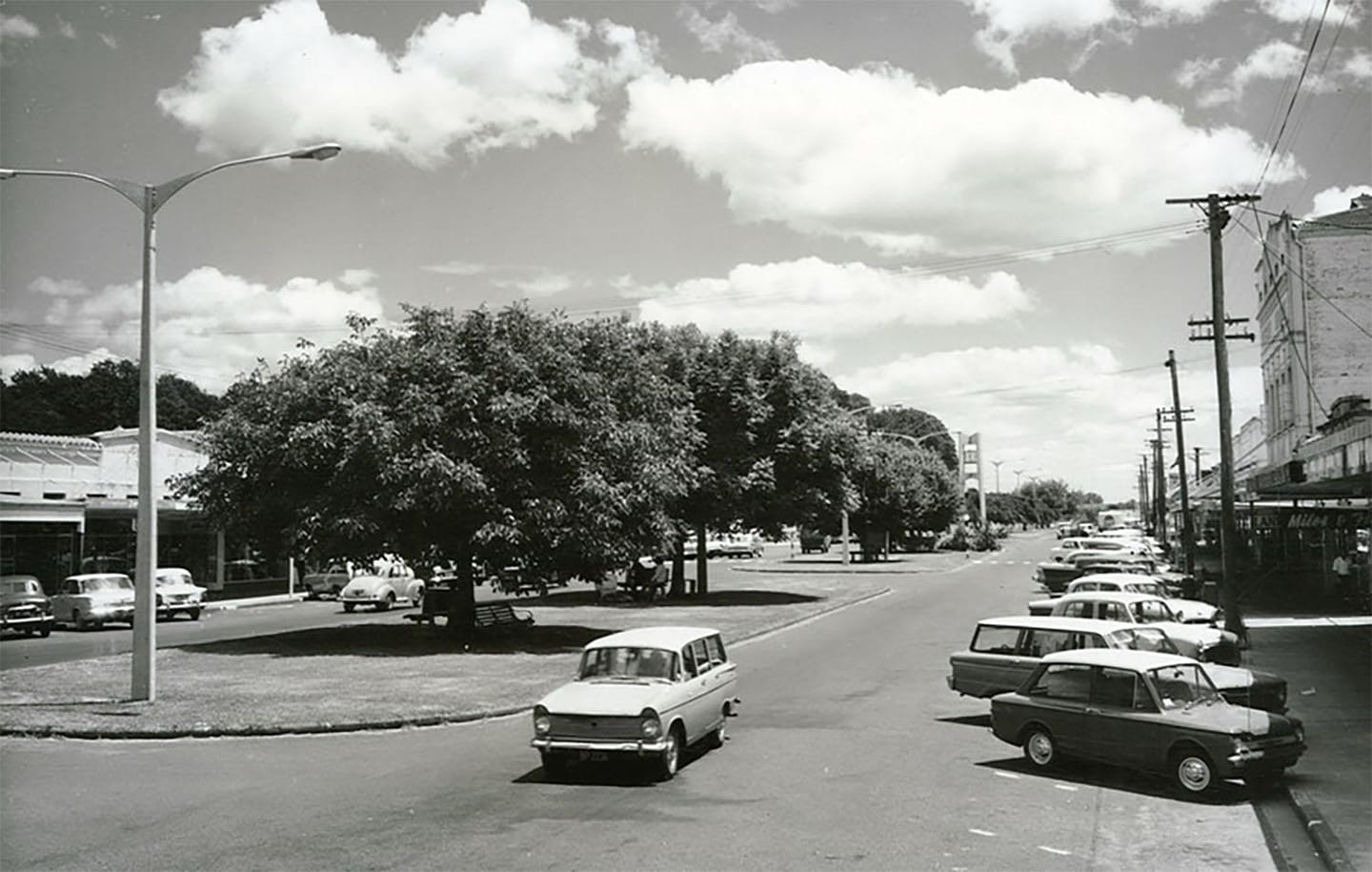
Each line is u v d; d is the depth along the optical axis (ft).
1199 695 43.42
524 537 91.91
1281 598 135.23
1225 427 98.84
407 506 86.89
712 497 143.13
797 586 169.58
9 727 54.19
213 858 32.35
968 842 34.27
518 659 82.28
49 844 33.81
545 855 32.60
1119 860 32.65
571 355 97.50
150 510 62.75
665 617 118.32
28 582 114.01
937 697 64.75
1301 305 154.40
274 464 95.61
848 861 32.14
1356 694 62.13
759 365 146.10
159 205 62.18
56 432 252.83
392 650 89.04
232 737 53.62
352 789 41.73
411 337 97.76
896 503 263.29
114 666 79.05
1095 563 143.43
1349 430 73.97
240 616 139.03
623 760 47.29
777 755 48.26
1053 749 44.86
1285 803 39.65
